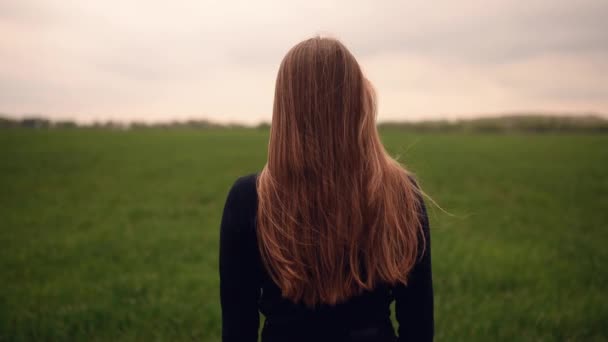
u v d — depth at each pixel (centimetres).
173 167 2509
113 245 966
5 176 2094
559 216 1249
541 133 7656
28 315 569
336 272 158
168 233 1080
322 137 157
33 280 734
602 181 1950
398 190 165
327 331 161
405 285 167
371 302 163
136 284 703
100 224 1184
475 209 1378
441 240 976
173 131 7056
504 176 2158
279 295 163
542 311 563
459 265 772
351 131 159
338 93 158
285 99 160
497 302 609
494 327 531
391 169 167
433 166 2562
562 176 2141
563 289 651
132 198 1595
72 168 2416
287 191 158
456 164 2675
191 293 666
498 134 7031
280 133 161
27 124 7919
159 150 3528
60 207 1414
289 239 157
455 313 576
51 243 977
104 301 631
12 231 1096
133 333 528
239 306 167
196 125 9675
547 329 521
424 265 167
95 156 3008
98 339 513
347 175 158
